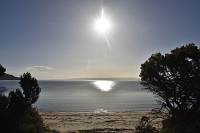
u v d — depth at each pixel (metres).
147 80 24.62
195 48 23.67
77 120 50.09
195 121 21.78
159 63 23.84
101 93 161.25
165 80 23.70
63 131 33.84
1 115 22.17
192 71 22.88
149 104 92.38
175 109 23.38
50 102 100.44
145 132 26.23
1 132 21.41
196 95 22.53
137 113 62.88
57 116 56.09
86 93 161.00
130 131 35.41
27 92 24.88
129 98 121.75
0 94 24.81
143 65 25.22
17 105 22.89
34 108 27.66
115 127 40.62
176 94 23.33
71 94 150.00
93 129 37.94
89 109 77.88
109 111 72.12
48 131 27.59
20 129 22.06
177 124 22.28
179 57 23.22
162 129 23.97
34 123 24.97
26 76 25.09
